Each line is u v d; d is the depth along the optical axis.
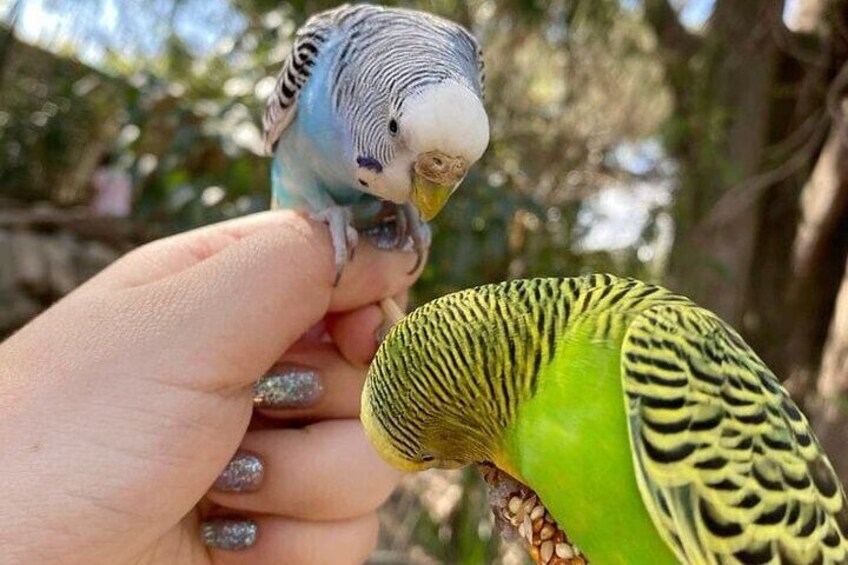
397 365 0.13
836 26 0.52
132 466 0.15
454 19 0.48
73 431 0.15
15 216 0.55
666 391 0.11
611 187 0.53
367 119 0.18
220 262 0.17
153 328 0.16
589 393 0.12
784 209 0.57
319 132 0.20
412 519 0.51
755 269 0.57
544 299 0.12
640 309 0.12
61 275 0.52
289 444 0.19
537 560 0.13
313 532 0.19
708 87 0.53
